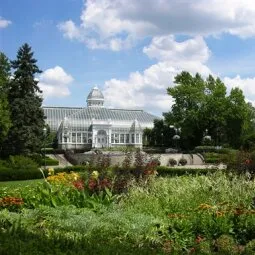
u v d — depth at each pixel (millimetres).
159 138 103938
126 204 14758
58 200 14430
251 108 94062
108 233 10523
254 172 22641
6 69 63844
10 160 49000
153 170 19656
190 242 11273
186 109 82812
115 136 123500
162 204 14344
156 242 10750
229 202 14430
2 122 55625
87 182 17141
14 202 14281
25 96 62219
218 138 89938
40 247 6160
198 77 86938
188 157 71188
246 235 11828
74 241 6660
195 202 14539
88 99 130625
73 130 119562
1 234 6656
